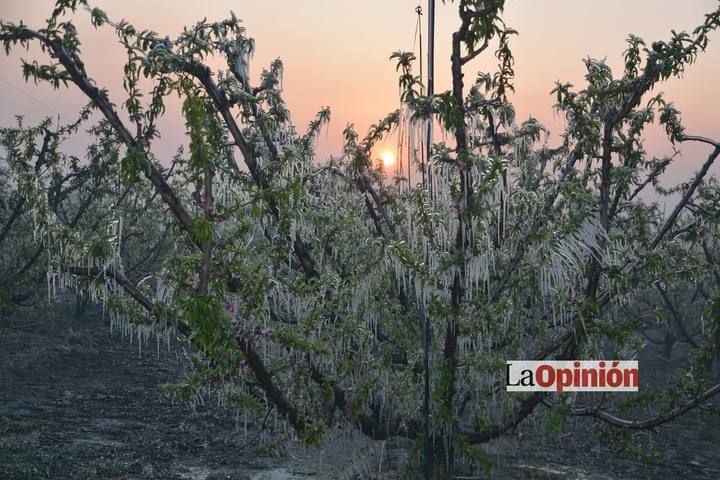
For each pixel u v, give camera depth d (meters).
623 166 7.38
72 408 10.42
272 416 6.89
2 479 7.06
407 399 7.22
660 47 6.38
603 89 6.76
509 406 6.96
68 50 5.21
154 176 5.24
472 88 7.44
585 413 7.13
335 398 6.91
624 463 8.73
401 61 6.37
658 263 6.79
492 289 7.14
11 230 13.02
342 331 6.62
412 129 6.47
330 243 7.67
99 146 13.65
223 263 5.23
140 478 7.48
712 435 10.25
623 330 6.64
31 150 12.70
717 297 6.58
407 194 7.36
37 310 14.69
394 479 7.38
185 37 6.04
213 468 7.89
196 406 10.66
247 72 7.07
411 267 6.48
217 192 6.38
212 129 6.50
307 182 7.54
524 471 8.05
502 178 6.35
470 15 6.16
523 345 7.17
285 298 6.68
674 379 7.02
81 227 14.91
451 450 7.21
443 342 7.20
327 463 7.97
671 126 6.91
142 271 14.62
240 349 5.44
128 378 12.63
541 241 6.42
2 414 9.76
